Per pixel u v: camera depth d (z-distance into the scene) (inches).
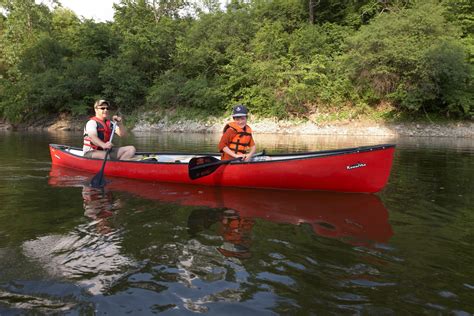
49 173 212.1
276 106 701.9
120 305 68.4
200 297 71.2
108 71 826.8
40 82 849.5
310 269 82.9
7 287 74.5
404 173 215.3
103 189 171.2
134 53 895.7
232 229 111.6
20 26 1034.7
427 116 642.8
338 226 114.9
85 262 86.5
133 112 842.2
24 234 105.7
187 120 768.3
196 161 176.2
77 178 197.9
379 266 84.7
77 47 991.0
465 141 479.8
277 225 115.7
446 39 598.5
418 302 68.7
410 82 636.7
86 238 102.4
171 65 930.1
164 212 130.8
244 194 162.9
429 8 631.8
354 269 83.0
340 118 677.3
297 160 163.8
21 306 67.9
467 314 64.6
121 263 86.1
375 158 154.7
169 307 67.8
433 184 182.9
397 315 64.5
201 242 99.8
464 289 73.7
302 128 674.2
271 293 72.4
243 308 67.2
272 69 716.7
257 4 909.2
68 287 74.7
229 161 175.6
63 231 108.5
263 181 171.8
